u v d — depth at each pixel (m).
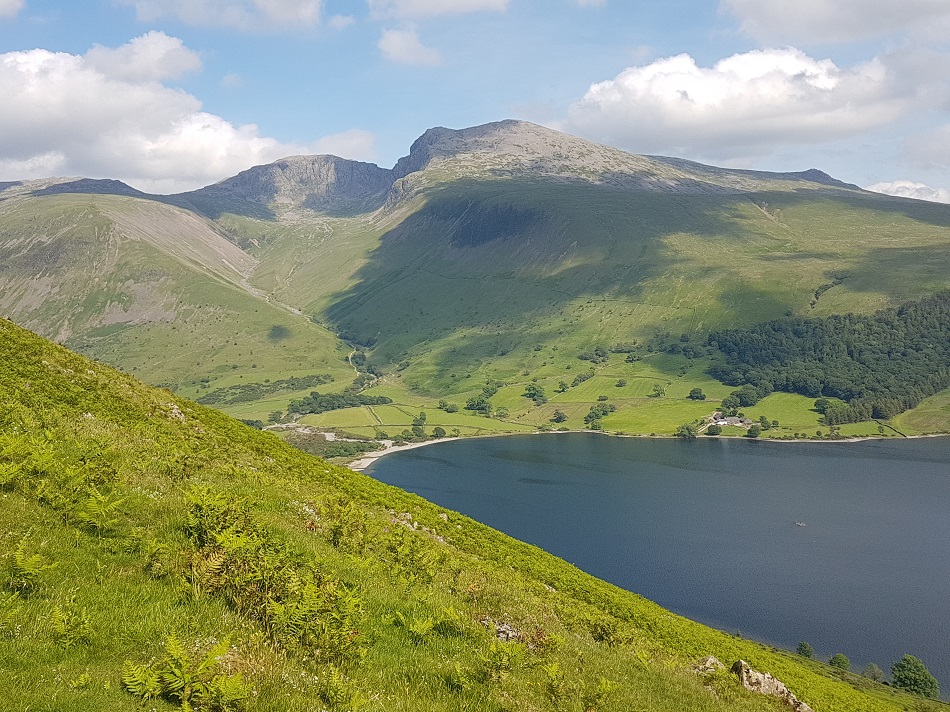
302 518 25.23
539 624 24.12
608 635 27.44
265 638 13.81
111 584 14.20
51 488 17.59
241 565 16.22
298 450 53.41
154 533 17.25
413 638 17.23
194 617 13.72
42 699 9.98
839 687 55.56
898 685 98.94
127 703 10.53
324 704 12.29
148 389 48.00
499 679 16.09
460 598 23.48
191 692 11.14
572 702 16.55
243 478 28.75
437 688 14.95
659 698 20.12
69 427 26.91
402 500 48.94
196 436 39.44
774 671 46.06
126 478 20.98
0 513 15.56
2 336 39.44
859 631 119.38
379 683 14.11
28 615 12.09
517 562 43.34
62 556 14.70
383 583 20.64
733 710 21.78
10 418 25.16
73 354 45.28
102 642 12.05
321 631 14.64
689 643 42.34
